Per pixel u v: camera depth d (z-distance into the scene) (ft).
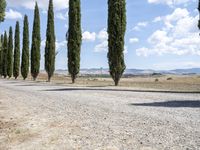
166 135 28.96
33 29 216.95
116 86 114.93
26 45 239.30
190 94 71.10
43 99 68.95
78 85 127.34
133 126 33.96
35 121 41.47
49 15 194.29
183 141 26.43
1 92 97.86
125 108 48.24
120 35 122.83
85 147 27.12
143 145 26.13
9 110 54.03
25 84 150.10
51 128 36.32
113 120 38.27
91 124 36.65
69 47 155.12
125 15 124.47
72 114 45.06
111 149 25.77
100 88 100.73
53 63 193.47
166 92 78.89
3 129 38.11
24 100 69.31
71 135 32.04
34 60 216.74
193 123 34.14
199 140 26.43
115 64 122.42
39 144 29.84
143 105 51.34
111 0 123.95
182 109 45.60
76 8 155.43
